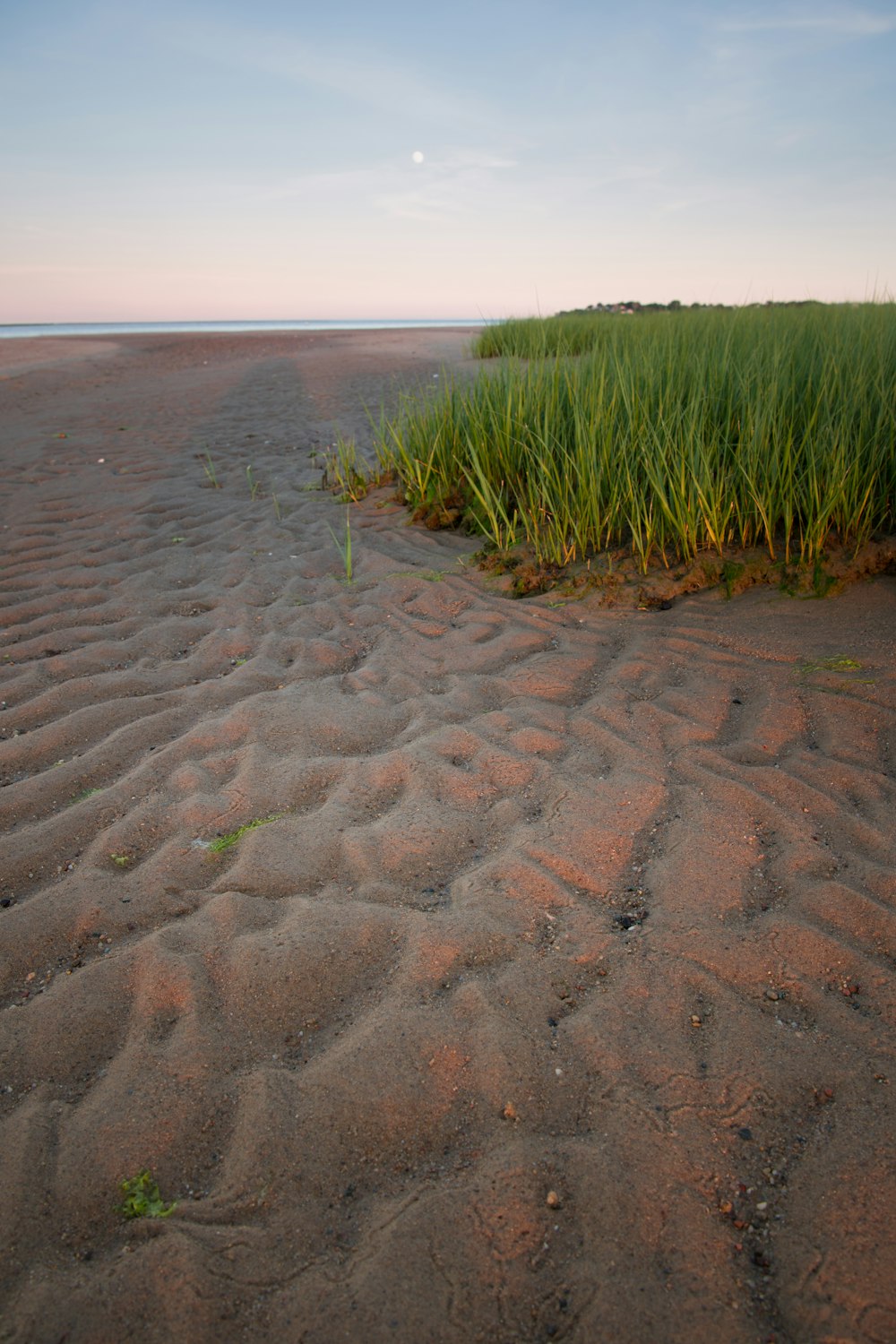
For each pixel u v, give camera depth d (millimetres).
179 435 9375
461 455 6102
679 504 4406
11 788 2932
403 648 4012
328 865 2506
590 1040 1866
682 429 4742
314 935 2195
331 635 4207
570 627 4141
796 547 4359
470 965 2098
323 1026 1961
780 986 2008
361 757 3064
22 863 2555
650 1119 1685
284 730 3238
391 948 2172
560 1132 1674
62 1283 1436
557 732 3166
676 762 2918
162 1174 1635
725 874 2377
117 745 3189
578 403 5289
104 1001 2037
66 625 4418
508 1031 1888
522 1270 1434
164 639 4199
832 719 3084
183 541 5762
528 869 2418
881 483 4293
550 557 4840
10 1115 1754
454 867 2486
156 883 2441
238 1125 1714
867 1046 1831
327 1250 1480
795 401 4945
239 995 2037
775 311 10898
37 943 2234
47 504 6656
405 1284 1415
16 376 14828
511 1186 1565
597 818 2646
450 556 5289
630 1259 1445
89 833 2695
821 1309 1362
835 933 2143
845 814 2578
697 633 3893
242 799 2820
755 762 2893
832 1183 1552
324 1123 1713
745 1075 1771
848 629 3697
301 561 5301
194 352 19781
